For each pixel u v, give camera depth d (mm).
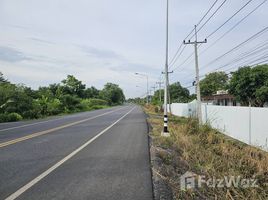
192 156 9523
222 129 20281
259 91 37156
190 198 5605
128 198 5371
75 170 7492
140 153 9977
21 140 13328
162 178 6781
